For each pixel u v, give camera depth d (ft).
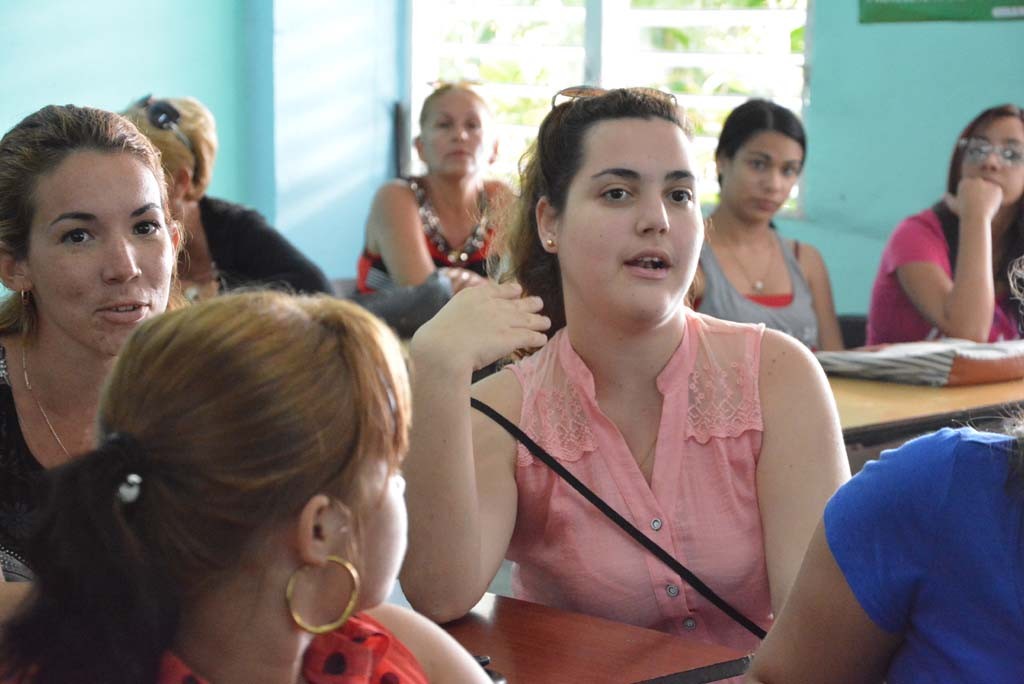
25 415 5.54
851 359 10.14
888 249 12.29
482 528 5.52
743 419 5.66
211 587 2.99
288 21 17.90
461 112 13.73
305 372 2.94
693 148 5.71
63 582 2.90
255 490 2.89
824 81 15.81
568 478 5.64
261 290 3.34
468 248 14.01
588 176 5.60
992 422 8.90
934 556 3.66
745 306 11.20
